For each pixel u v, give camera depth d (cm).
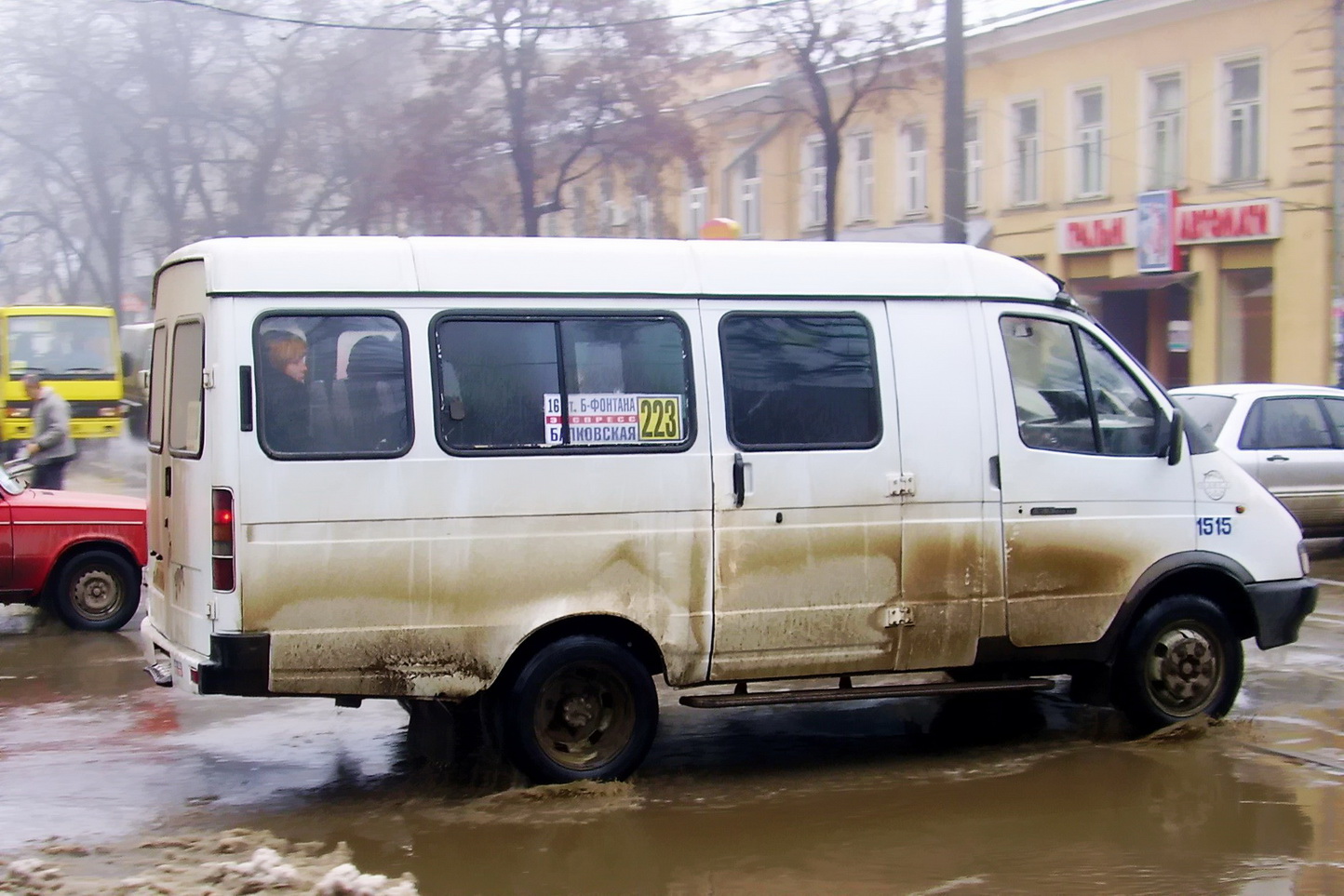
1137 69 2770
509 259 626
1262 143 2575
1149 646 722
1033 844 560
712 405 646
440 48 3030
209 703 816
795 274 668
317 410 595
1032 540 696
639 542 633
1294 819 589
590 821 593
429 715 714
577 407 628
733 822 591
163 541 658
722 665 650
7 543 1027
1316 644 966
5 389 2417
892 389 677
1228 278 2689
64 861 532
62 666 924
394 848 559
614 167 3394
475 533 609
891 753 707
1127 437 723
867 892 508
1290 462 1341
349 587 594
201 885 487
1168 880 517
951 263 699
